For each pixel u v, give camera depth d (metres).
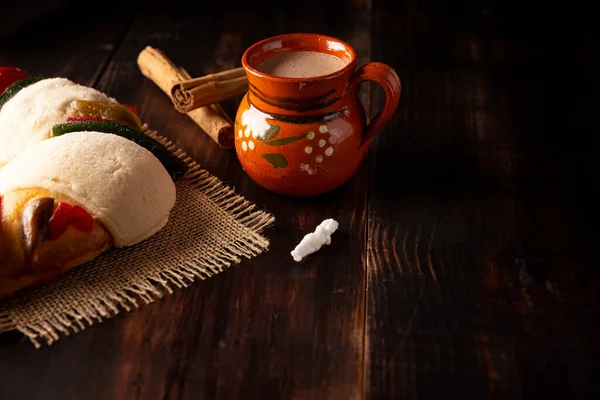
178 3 0.94
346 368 0.50
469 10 0.91
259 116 0.59
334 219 0.60
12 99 0.63
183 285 0.55
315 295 0.54
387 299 0.54
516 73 0.79
